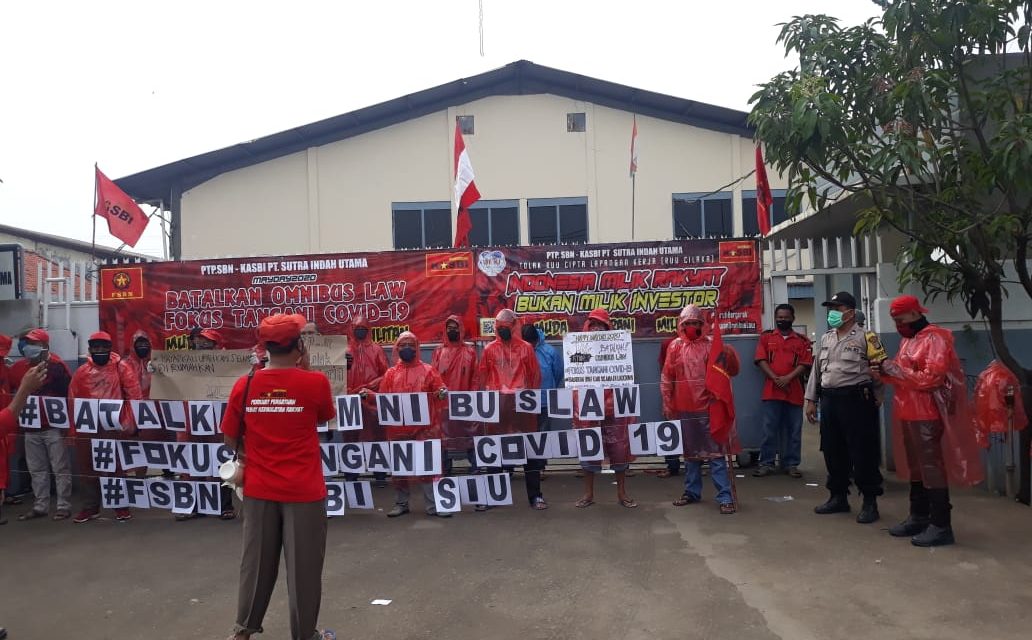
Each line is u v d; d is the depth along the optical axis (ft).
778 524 24.11
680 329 27.07
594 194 63.72
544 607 17.97
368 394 28.48
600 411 26.68
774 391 30.63
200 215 62.34
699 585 19.02
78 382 28.43
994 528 22.91
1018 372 25.16
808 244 35.76
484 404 27.30
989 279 25.08
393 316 33.09
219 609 18.58
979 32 23.72
